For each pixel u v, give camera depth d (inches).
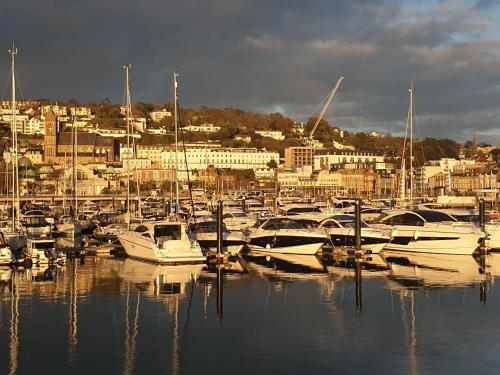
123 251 3174.2
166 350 1549.0
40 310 1919.3
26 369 1428.4
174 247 2780.5
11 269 2662.4
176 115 3671.3
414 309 1913.1
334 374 1381.6
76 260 2942.9
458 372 1385.3
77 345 1585.9
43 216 4788.4
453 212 3523.6
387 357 1482.5
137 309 1934.1
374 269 2655.0
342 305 1978.3
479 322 1761.8
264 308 1946.4
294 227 3233.3
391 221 3260.3
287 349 1546.5
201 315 1863.9
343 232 3095.5
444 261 2891.2
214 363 1457.9
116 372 1411.2
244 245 3036.4
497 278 2413.9
